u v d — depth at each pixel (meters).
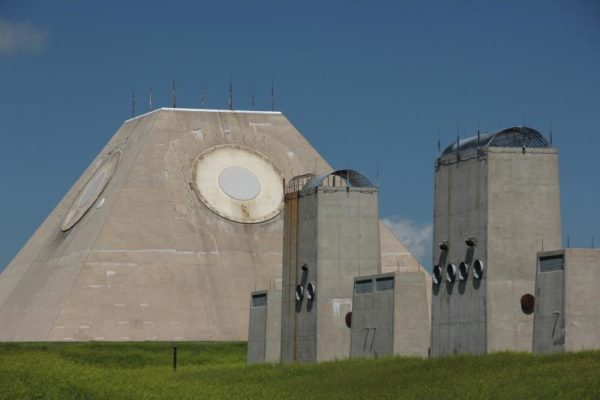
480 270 95.56
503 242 95.31
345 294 114.62
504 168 95.88
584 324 88.25
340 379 94.06
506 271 95.12
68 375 95.56
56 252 181.62
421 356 100.62
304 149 192.50
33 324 167.25
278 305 124.81
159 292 167.38
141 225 173.62
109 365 129.62
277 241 178.25
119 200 176.00
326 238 115.06
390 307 104.50
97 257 169.25
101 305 164.50
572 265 88.56
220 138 189.12
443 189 100.19
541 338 90.06
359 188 116.12
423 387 83.62
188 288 168.75
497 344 94.44
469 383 81.50
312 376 98.69
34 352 130.00
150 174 180.12
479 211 96.31
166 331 163.50
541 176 96.12
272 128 194.12
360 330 107.94
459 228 98.25
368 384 89.44
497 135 96.31
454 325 97.88
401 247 181.38
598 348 87.94
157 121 189.38
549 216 95.94
